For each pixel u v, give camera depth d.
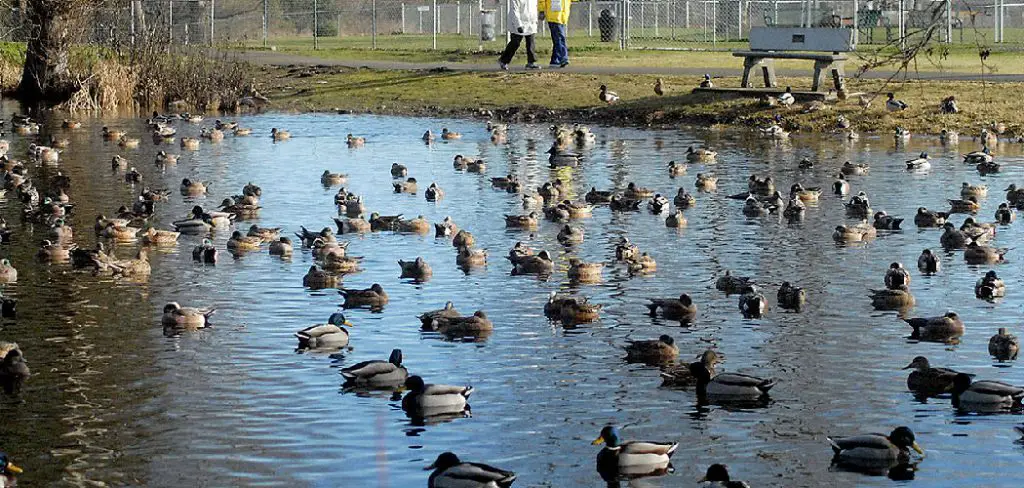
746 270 34.84
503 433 23.22
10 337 28.58
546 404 24.62
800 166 51.16
